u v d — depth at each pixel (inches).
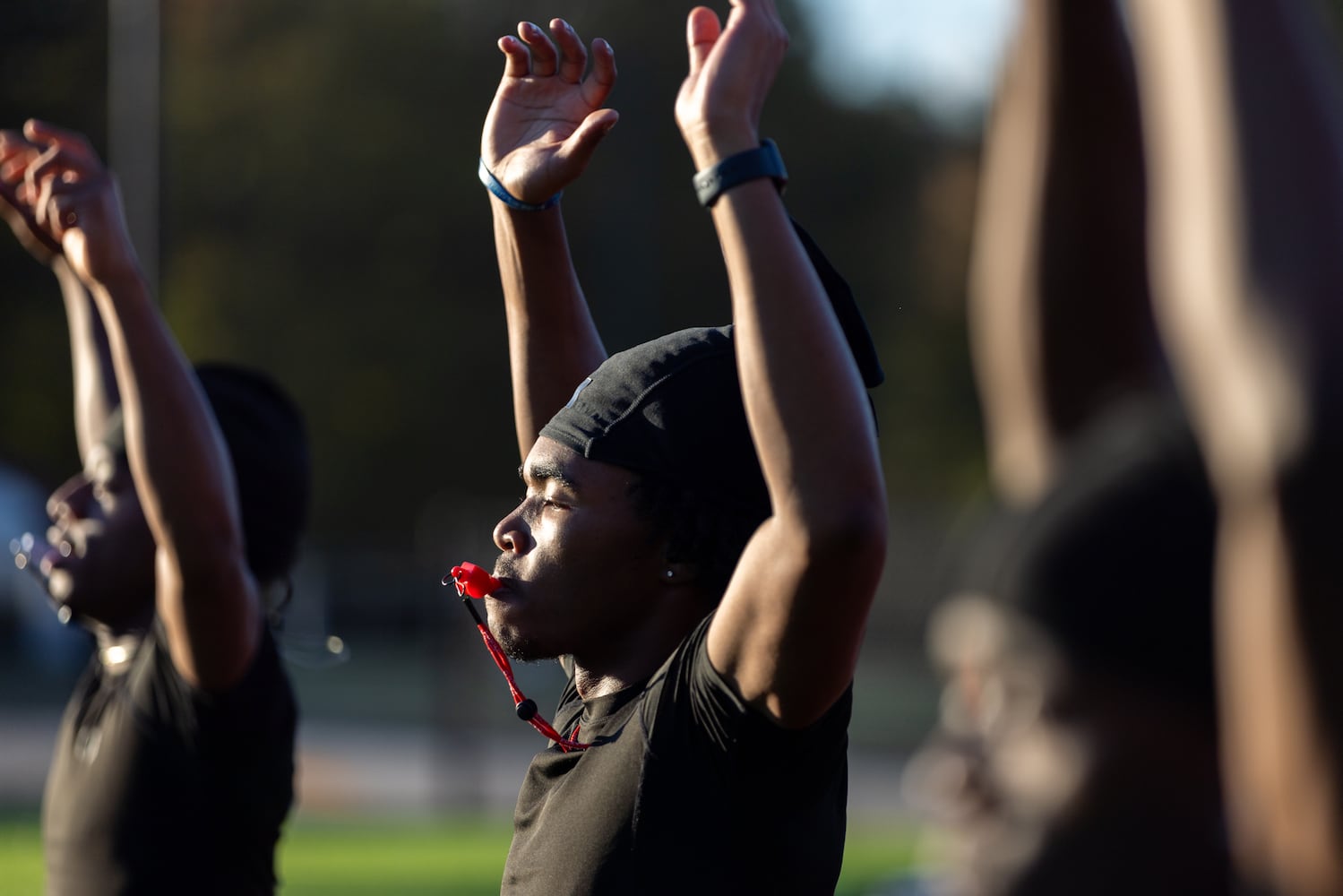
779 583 140.9
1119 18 98.0
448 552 1921.8
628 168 3036.4
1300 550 49.8
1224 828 65.7
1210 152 53.3
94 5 2541.8
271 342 3127.5
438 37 3211.1
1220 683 64.2
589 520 170.1
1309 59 53.2
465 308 3201.3
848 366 137.2
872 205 3083.2
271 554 296.7
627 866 157.6
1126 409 73.5
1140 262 100.3
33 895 670.5
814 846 162.6
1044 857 67.2
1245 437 51.4
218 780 254.1
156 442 244.7
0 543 2112.5
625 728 165.5
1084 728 67.4
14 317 2738.7
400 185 3159.5
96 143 2541.8
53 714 1736.0
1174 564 66.8
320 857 861.2
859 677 1622.8
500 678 1563.7
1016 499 73.9
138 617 281.3
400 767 1423.5
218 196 3137.3
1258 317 51.4
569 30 205.9
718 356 173.3
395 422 3186.5
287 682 268.1
